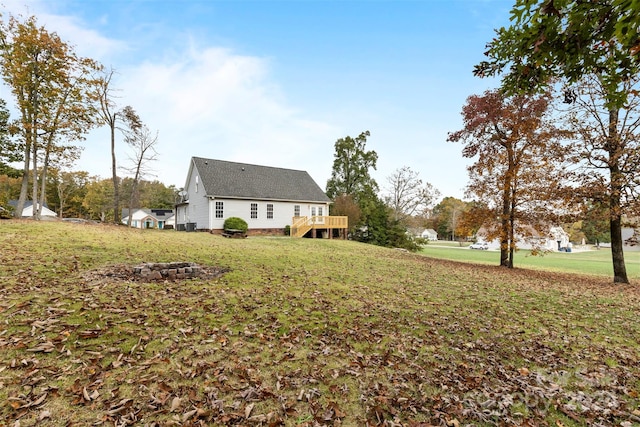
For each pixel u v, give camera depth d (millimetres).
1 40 16406
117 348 3346
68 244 9812
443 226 70625
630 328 5484
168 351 3406
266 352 3613
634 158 10375
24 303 4297
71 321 3875
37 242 9531
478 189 14797
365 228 30219
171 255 9859
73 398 2488
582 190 11461
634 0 2018
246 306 5199
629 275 15547
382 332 4512
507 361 3846
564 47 2633
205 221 22359
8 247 8312
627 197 10836
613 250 11742
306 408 2633
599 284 10945
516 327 5227
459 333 4723
